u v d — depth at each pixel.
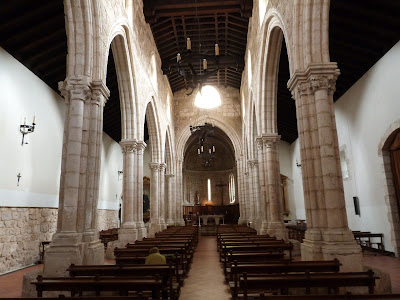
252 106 21.27
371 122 14.48
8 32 11.34
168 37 21.67
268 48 13.93
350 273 5.36
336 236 7.74
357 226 16.53
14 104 12.24
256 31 16.83
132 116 15.60
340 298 3.65
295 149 27.69
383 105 13.39
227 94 30.72
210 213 43.06
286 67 17.36
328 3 8.75
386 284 6.86
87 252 8.44
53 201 15.10
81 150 8.97
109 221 24.97
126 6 14.35
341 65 14.99
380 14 11.28
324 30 8.76
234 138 29.94
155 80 21.03
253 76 18.50
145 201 31.78
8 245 11.59
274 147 15.45
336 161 8.32
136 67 15.59
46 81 14.59
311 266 6.25
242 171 29.45
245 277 5.08
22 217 12.55
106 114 21.36
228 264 9.14
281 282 5.11
